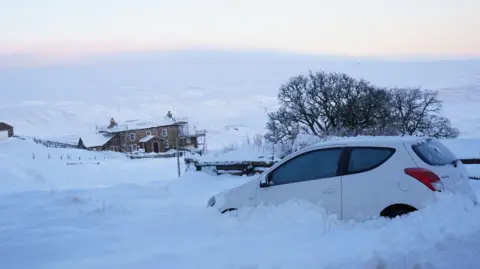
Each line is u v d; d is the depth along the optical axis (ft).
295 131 130.41
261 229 22.98
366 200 22.91
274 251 18.70
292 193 24.80
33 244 22.63
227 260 17.78
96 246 22.20
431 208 21.12
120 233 24.29
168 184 52.90
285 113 136.05
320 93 135.64
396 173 22.62
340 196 23.49
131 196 40.14
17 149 190.19
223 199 27.22
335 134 99.14
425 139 24.16
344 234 20.54
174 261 18.10
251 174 56.70
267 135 133.28
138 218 27.61
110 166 148.87
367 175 23.22
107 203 32.96
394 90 144.66
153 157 204.03
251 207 25.22
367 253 17.28
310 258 16.99
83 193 40.24
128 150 303.48
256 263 17.07
